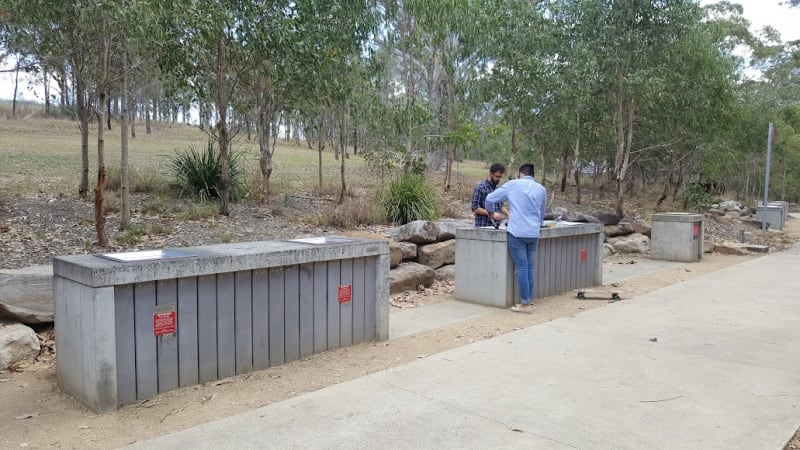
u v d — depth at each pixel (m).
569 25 14.43
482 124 18.45
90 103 10.23
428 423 3.67
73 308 3.95
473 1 13.20
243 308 4.53
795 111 27.14
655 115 16.19
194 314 4.24
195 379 4.28
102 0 6.86
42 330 5.35
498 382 4.45
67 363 4.08
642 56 13.88
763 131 22.97
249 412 3.81
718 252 13.17
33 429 3.54
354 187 14.92
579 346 5.47
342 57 10.89
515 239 6.98
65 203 9.87
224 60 9.63
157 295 4.03
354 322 5.43
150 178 11.83
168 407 3.89
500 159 23.34
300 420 3.69
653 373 4.71
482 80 14.65
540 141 16.00
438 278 8.91
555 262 8.12
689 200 19.47
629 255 12.61
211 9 8.32
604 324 6.37
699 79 15.29
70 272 3.92
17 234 7.77
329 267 5.18
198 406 3.91
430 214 11.03
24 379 4.43
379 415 3.79
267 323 4.71
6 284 5.16
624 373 4.70
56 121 38.31
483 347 5.43
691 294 8.18
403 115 13.37
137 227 8.45
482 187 8.01
